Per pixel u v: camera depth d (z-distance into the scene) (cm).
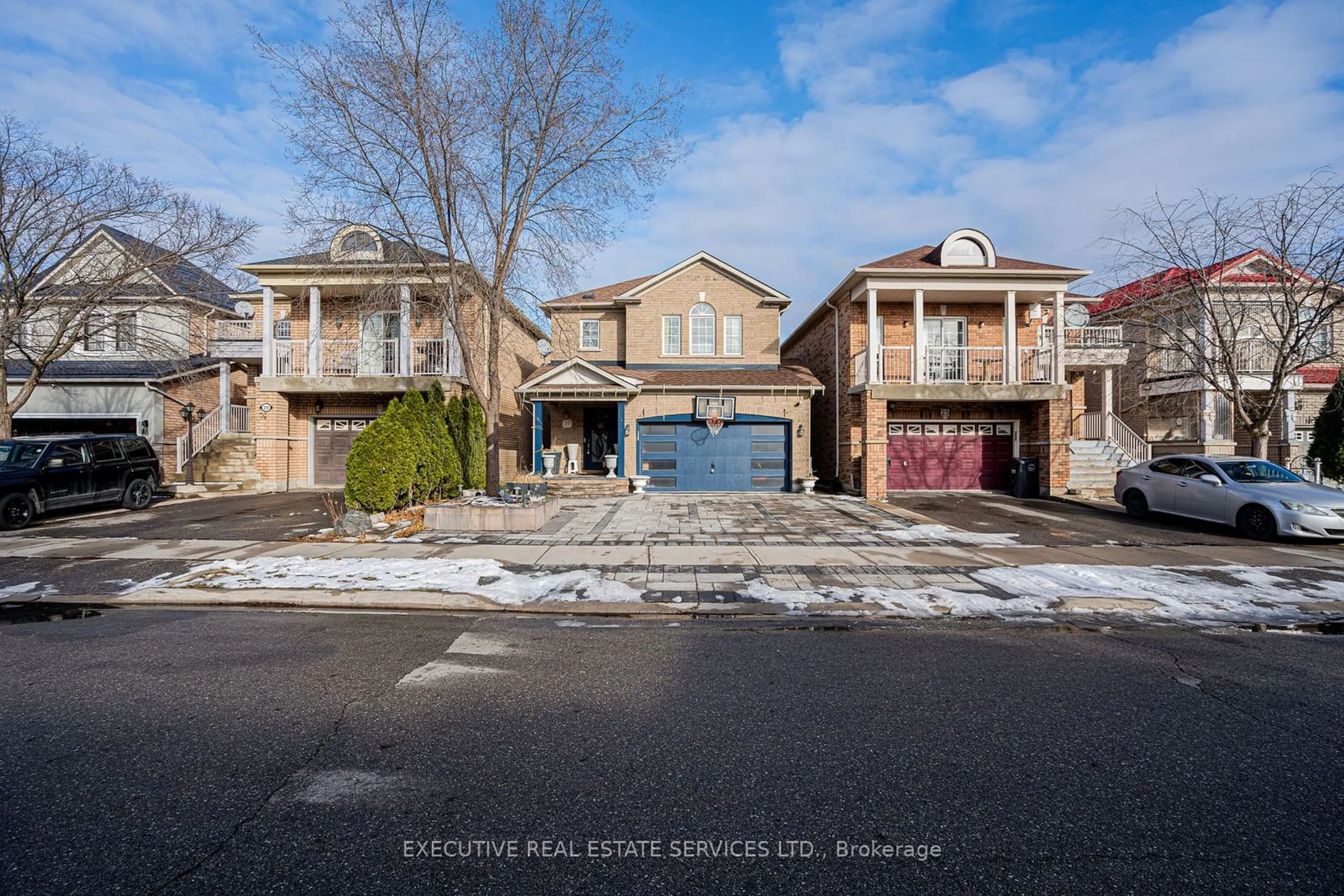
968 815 284
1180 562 864
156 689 429
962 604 661
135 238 1683
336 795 297
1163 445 2088
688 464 1844
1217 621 619
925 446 1869
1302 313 1430
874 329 1719
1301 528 988
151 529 1098
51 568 804
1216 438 1956
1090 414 1984
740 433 1848
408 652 514
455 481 1512
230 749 343
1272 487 1063
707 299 2014
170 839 262
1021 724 382
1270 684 451
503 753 340
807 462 1839
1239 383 1492
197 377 2030
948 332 1919
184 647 526
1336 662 500
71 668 471
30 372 1908
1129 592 706
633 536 1059
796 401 1845
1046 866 248
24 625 594
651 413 1838
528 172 1214
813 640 555
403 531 1066
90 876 238
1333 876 242
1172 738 364
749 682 451
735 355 2009
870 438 1683
